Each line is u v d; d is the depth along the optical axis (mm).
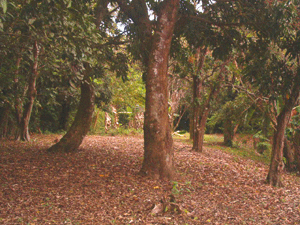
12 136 14461
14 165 7734
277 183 7703
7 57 8930
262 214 5219
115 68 9102
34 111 16406
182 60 9820
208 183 7281
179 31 8453
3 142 12000
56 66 6766
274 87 7340
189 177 7719
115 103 22078
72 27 5680
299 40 7207
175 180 7066
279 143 7738
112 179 6801
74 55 5875
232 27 8672
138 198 5543
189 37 8617
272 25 7262
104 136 19016
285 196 6625
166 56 7062
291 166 11188
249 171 9633
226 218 4852
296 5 7145
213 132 30766
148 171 7059
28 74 12023
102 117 22391
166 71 7109
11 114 14273
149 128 7051
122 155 10586
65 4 4930
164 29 6973
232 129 17656
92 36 6141
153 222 4430
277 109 8203
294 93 7422
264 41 8047
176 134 24641
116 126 22984
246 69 7746
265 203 5941
